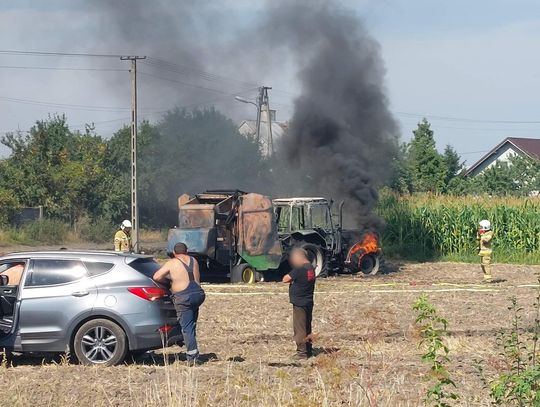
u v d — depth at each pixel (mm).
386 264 43906
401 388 13109
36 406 12625
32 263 16328
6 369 15453
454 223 50500
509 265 46094
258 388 12258
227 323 22641
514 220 49656
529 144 106562
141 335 15906
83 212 76812
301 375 14859
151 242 70938
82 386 13812
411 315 23875
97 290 16031
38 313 15984
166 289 16453
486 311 25047
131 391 13086
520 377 9969
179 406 11719
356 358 16594
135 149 55375
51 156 77375
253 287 32844
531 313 24578
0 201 72812
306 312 17219
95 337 15984
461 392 13656
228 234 35125
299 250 17375
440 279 37844
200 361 16469
